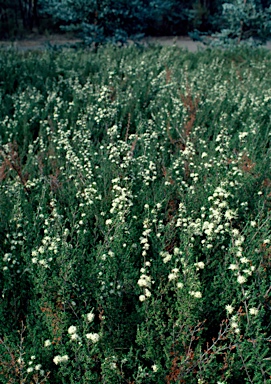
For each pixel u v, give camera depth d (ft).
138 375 7.88
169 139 20.02
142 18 49.42
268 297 9.67
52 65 35.19
